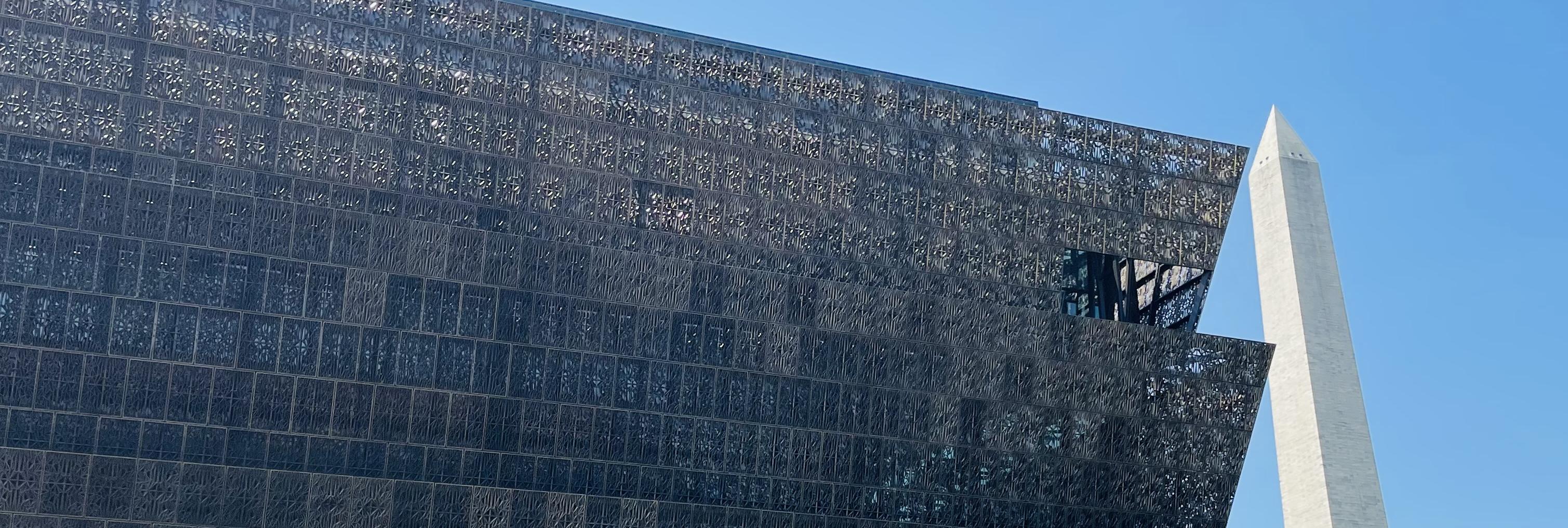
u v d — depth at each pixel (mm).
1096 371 75062
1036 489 73062
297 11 66875
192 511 59406
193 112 64562
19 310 60094
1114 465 74625
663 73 72375
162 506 59062
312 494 60906
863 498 70125
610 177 70438
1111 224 78500
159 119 64062
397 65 67875
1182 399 76188
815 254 73062
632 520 65375
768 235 72500
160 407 60906
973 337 73312
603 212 70000
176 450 60781
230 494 59938
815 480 69562
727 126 72812
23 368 59719
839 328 71375
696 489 67875
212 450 61250
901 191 75062
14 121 62406
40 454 58062
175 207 62719
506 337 66188
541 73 70312
